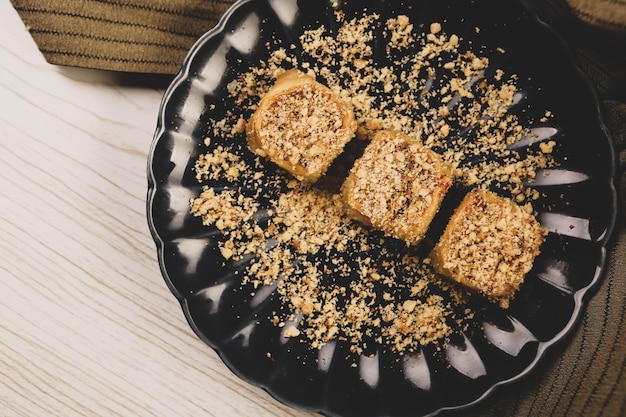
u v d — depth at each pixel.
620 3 0.30
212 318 0.32
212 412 0.34
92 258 0.35
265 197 0.33
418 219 0.32
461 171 0.33
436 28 0.32
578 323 0.30
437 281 0.33
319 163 0.32
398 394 0.32
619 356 0.30
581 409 0.30
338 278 0.33
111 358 0.35
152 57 0.34
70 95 0.35
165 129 0.31
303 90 0.32
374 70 0.33
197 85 0.32
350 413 0.32
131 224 0.35
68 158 0.35
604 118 0.31
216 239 0.33
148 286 0.34
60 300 0.35
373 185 0.32
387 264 0.33
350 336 0.33
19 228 0.35
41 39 0.33
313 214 0.33
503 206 0.31
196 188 0.33
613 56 0.32
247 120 0.33
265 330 0.32
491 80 0.33
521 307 0.32
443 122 0.33
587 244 0.31
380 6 0.32
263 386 0.31
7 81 0.35
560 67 0.31
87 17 0.33
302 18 0.32
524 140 0.33
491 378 0.31
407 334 0.32
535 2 0.32
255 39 0.32
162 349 0.34
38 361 0.35
